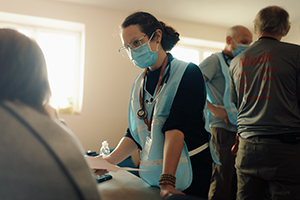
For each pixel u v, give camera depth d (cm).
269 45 152
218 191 215
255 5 403
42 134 32
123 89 409
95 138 390
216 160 109
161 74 110
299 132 134
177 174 95
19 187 30
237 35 229
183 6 407
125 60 412
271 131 139
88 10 399
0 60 39
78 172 33
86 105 390
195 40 473
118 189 98
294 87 138
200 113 107
